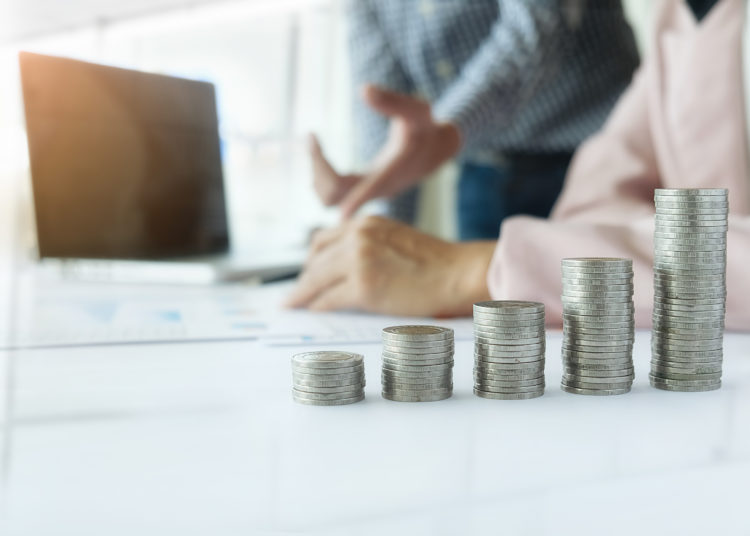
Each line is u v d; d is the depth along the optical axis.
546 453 0.44
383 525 0.33
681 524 0.33
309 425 0.51
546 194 1.96
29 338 0.85
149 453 0.44
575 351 0.61
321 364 0.57
